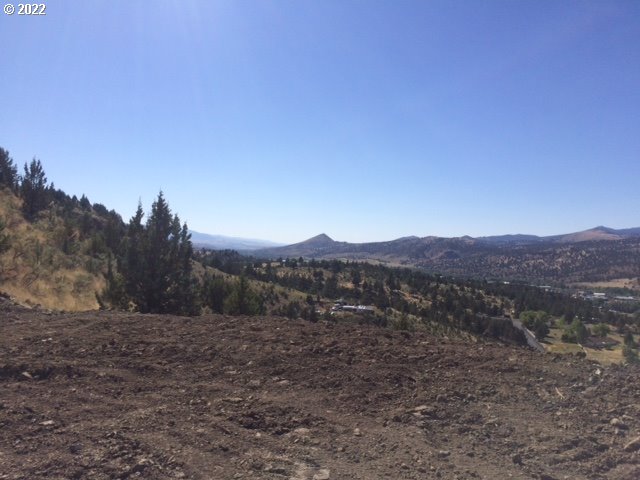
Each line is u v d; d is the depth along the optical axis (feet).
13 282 51.37
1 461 11.68
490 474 12.15
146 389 17.42
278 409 15.83
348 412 15.99
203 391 17.39
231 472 11.79
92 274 76.54
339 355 21.88
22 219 103.45
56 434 13.25
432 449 13.44
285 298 178.29
